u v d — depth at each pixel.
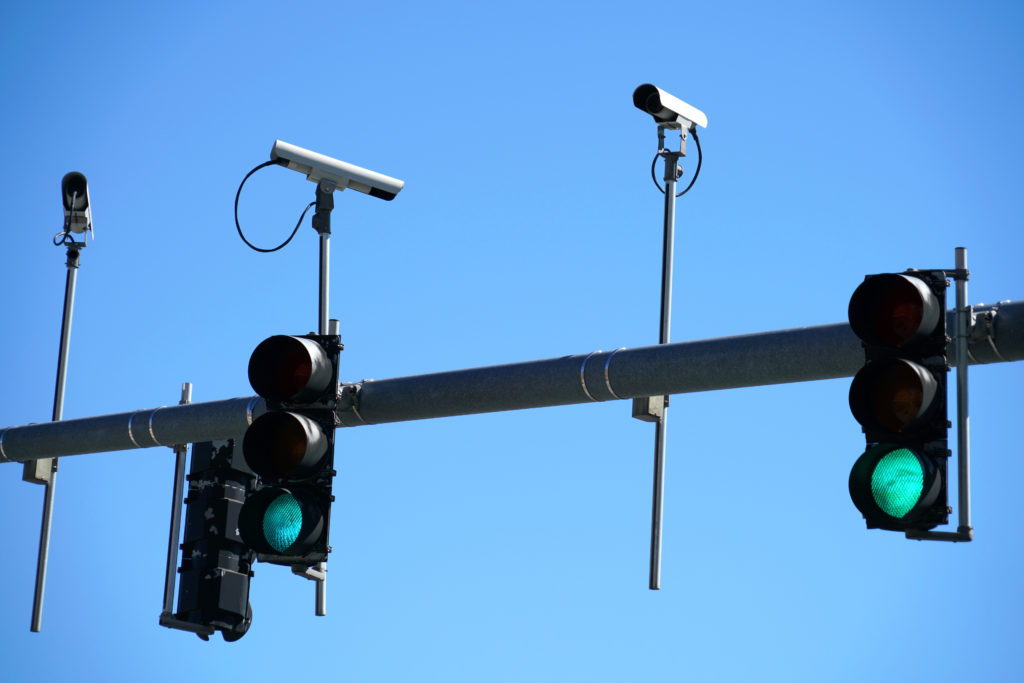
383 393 12.54
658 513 12.76
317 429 11.37
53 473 16.05
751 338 11.15
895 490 9.66
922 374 9.58
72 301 16.80
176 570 14.29
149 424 13.82
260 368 11.47
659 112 13.70
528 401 12.01
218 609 13.20
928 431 9.66
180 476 14.55
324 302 13.30
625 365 11.60
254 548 11.19
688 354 11.34
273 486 11.27
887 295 9.83
